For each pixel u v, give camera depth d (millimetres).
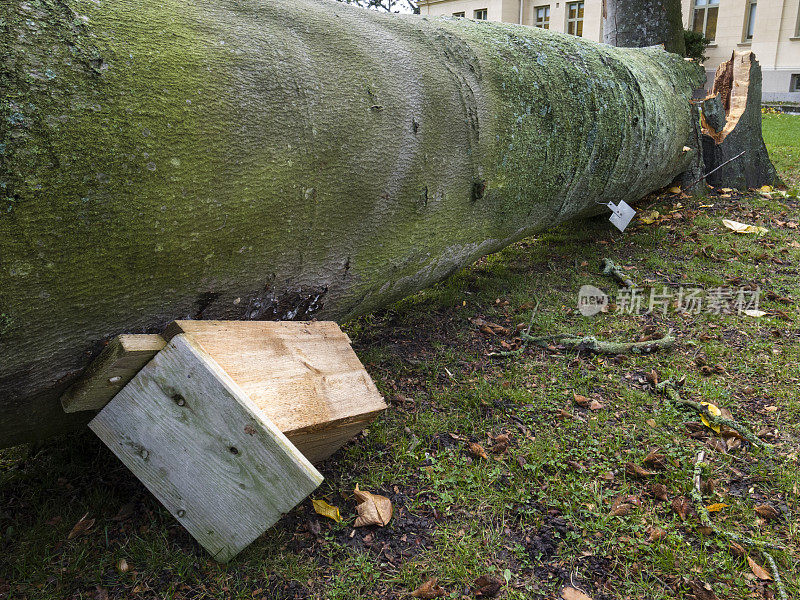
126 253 1556
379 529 1967
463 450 2373
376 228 2365
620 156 4094
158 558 1825
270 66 1846
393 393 2805
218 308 1920
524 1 25219
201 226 1688
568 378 2930
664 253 4734
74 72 1404
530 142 3189
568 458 2311
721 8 21844
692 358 3088
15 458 2328
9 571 1791
